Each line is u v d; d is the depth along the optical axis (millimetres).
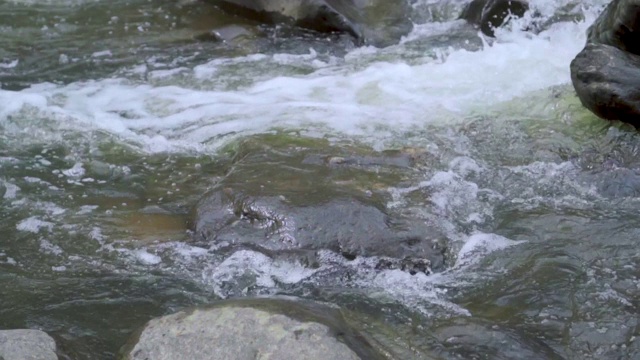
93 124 6977
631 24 6883
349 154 6586
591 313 5758
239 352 5348
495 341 5637
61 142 6840
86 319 5785
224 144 6797
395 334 5656
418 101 7078
